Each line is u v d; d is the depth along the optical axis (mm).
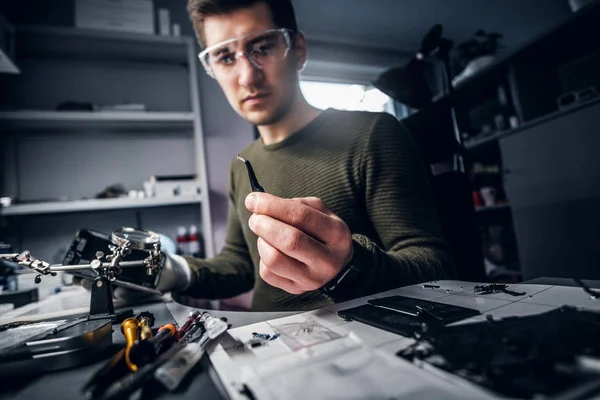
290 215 302
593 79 1511
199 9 667
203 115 1890
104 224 1642
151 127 1717
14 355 244
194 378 216
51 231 1556
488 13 2414
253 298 802
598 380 145
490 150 1842
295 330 271
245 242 921
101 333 283
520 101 1545
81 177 1642
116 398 179
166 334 268
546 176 1391
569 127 1299
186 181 1577
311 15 2129
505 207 1632
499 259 1753
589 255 1259
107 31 1486
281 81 693
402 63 2344
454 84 1778
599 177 1216
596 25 1342
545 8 2498
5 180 1533
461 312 261
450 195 791
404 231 561
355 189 661
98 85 1725
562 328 201
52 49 1578
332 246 320
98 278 408
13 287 914
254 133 1965
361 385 170
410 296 345
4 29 1295
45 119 1417
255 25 661
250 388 176
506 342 190
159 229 1731
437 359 183
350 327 266
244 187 853
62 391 214
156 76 1831
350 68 2260
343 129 705
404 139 666
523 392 141
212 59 707
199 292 691
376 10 2254
